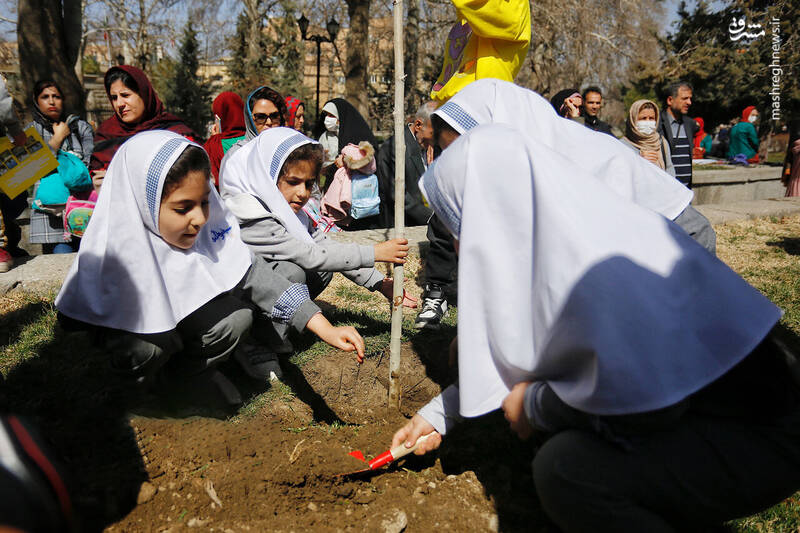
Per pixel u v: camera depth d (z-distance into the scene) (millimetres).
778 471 1573
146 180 2283
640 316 1516
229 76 29828
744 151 13406
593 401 1525
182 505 2045
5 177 4078
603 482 1579
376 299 4633
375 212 6031
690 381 1487
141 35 29609
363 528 1980
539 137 2252
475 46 3627
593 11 23188
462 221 1778
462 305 1805
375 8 26578
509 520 2137
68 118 5125
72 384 2920
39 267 4559
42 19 8461
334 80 38875
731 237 7145
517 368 1758
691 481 1580
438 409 2195
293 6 27625
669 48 26594
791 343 3617
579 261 1575
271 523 1997
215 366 2779
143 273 2367
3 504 1004
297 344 3590
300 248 2965
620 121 32594
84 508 1935
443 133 2305
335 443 2459
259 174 3000
